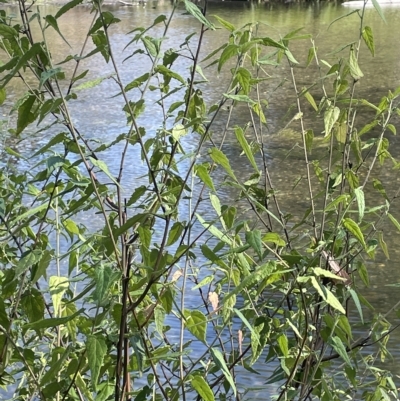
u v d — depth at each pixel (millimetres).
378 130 6352
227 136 5715
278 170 5207
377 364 2689
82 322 1496
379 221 1686
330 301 1248
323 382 1513
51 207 1569
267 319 1471
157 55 1306
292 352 1611
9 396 2143
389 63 9797
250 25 1397
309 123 6262
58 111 1251
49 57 1122
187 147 4391
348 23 12641
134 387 2158
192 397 2291
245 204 4102
